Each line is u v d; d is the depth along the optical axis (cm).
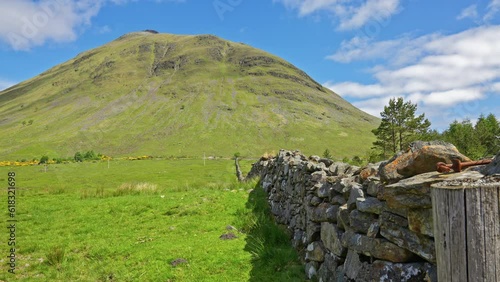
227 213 1234
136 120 19375
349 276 472
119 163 7806
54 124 19638
